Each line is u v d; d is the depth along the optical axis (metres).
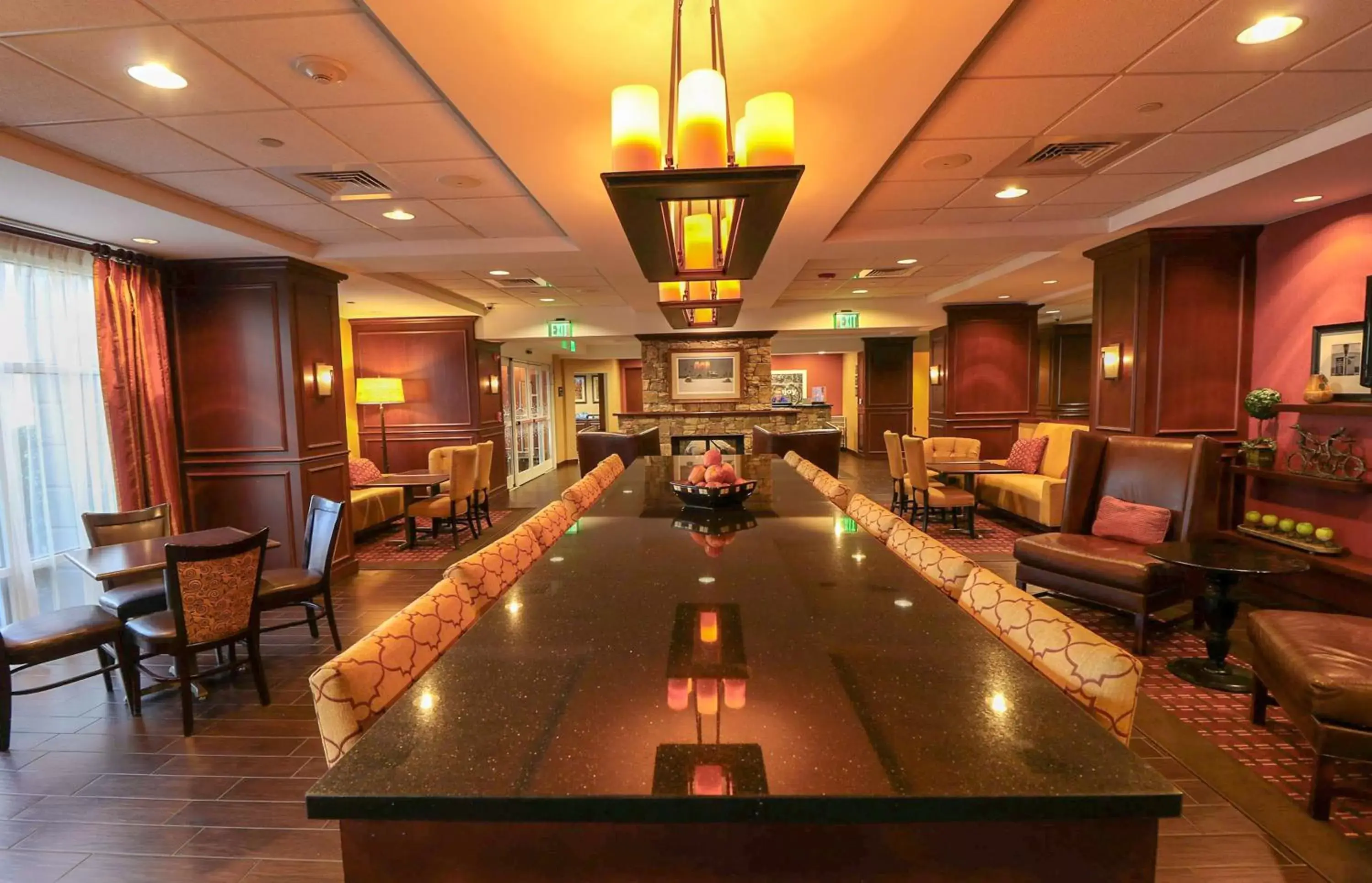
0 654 2.68
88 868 2.02
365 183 3.44
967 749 0.86
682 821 0.77
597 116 2.51
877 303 9.01
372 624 4.23
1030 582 3.95
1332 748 2.05
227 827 2.20
